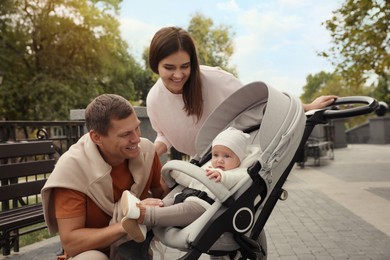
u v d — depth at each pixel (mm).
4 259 4309
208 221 1895
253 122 2629
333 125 22109
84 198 2078
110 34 22844
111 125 1945
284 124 2150
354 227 5250
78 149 2127
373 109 2297
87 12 21500
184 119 2951
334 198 7246
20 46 20891
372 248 4383
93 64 22844
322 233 5020
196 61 2615
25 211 3672
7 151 3750
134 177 2234
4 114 21484
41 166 4160
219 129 2674
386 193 7621
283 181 2236
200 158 2672
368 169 11633
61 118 20734
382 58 9570
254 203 2129
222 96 2838
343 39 9719
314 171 11430
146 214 1867
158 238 2117
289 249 4426
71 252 2021
